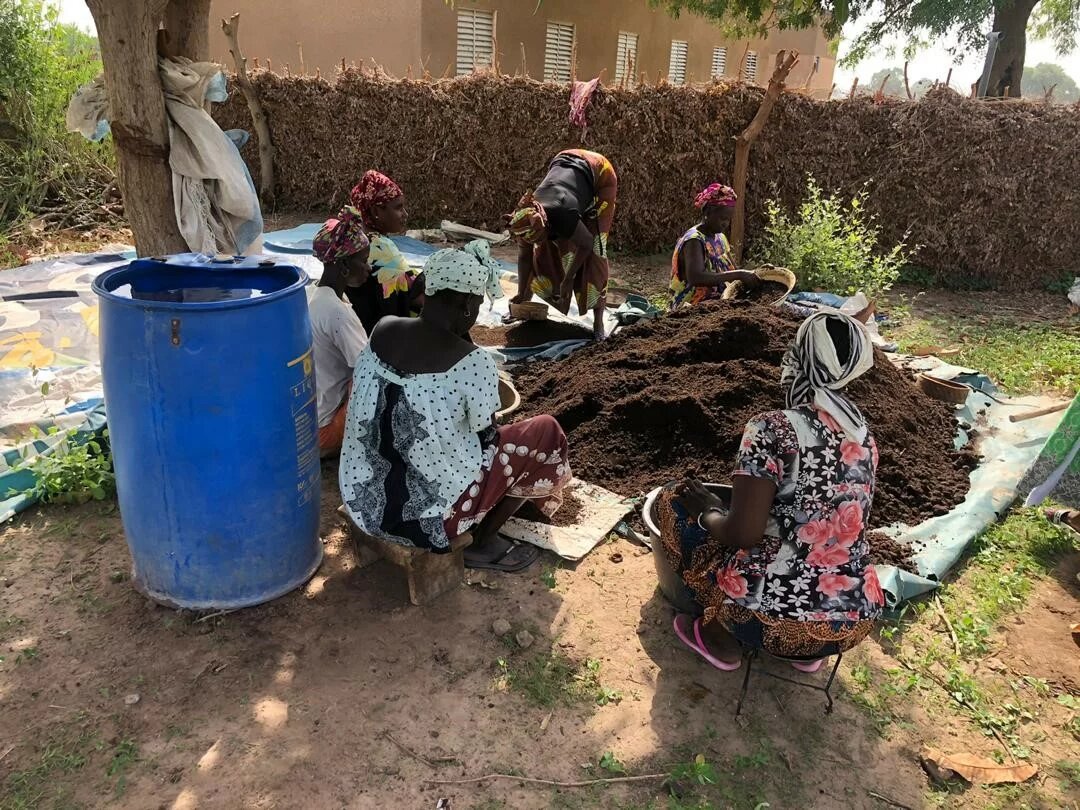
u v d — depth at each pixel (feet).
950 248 28.60
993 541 12.35
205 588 9.93
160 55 13.11
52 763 8.07
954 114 27.25
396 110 33.94
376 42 49.75
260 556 9.95
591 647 9.96
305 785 7.93
